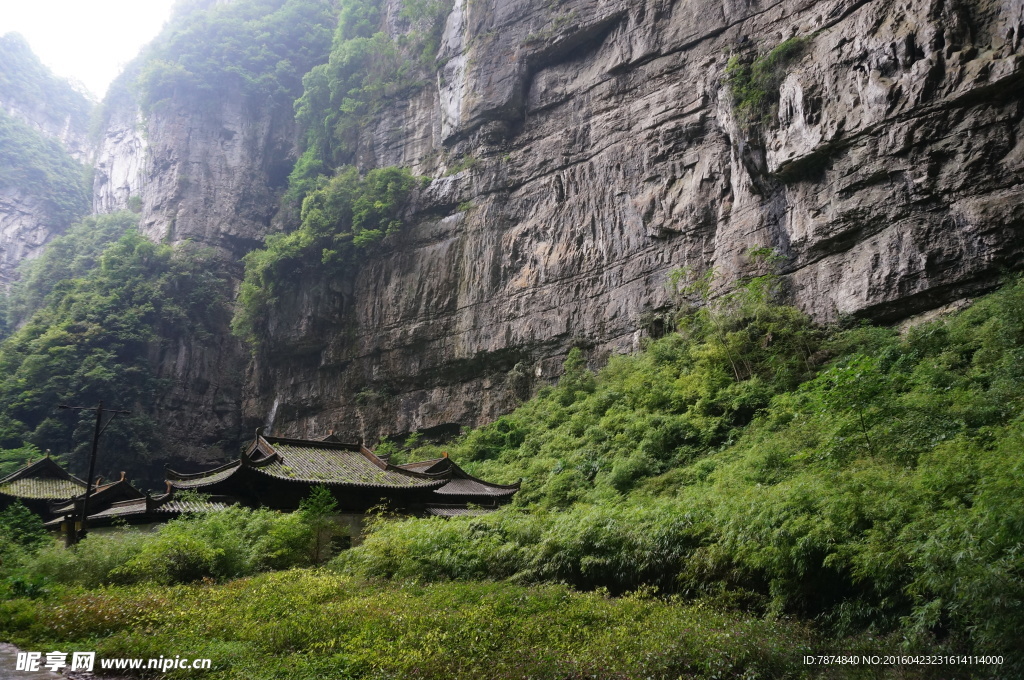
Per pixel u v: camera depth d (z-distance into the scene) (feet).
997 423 47.21
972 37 87.10
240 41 246.68
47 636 35.45
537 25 153.99
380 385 160.04
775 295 99.96
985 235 81.41
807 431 60.90
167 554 51.60
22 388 179.01
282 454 72.38
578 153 140.67
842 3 103.40
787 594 33.01
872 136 92.79
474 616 33.14
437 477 76.48
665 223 119.14
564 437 104.68
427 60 184.44
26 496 95.86
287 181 233.14
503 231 147.64
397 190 167.02
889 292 87.66
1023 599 22.93
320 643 30.27
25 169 295.28
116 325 189.37
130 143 284.82
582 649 28.12
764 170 106.63
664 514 43.70
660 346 106.42
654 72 131.64
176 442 186.91
